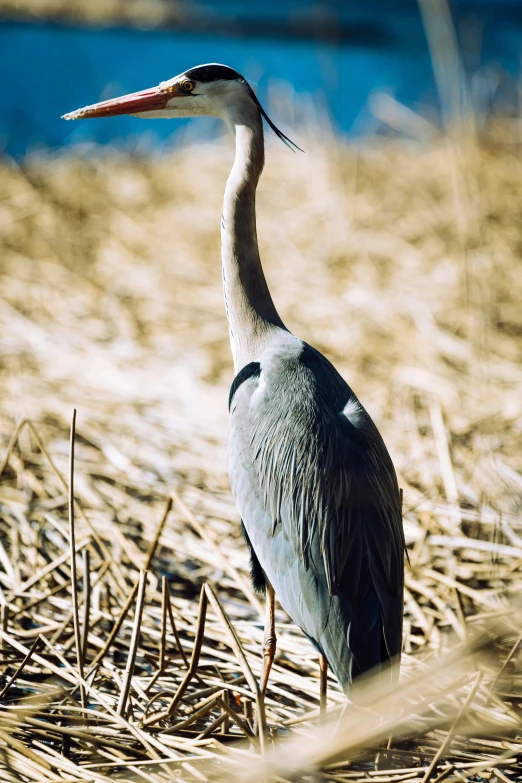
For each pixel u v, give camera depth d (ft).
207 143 78.33
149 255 57.16
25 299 50.85
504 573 28.94
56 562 26.84
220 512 33.12
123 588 27.40
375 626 20.31
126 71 87.71
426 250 55.21
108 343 46.01
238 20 104.22
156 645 25.71
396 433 38.11
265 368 23.95
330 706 23.39
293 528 21.70
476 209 48.60
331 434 22.09
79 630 22.04
